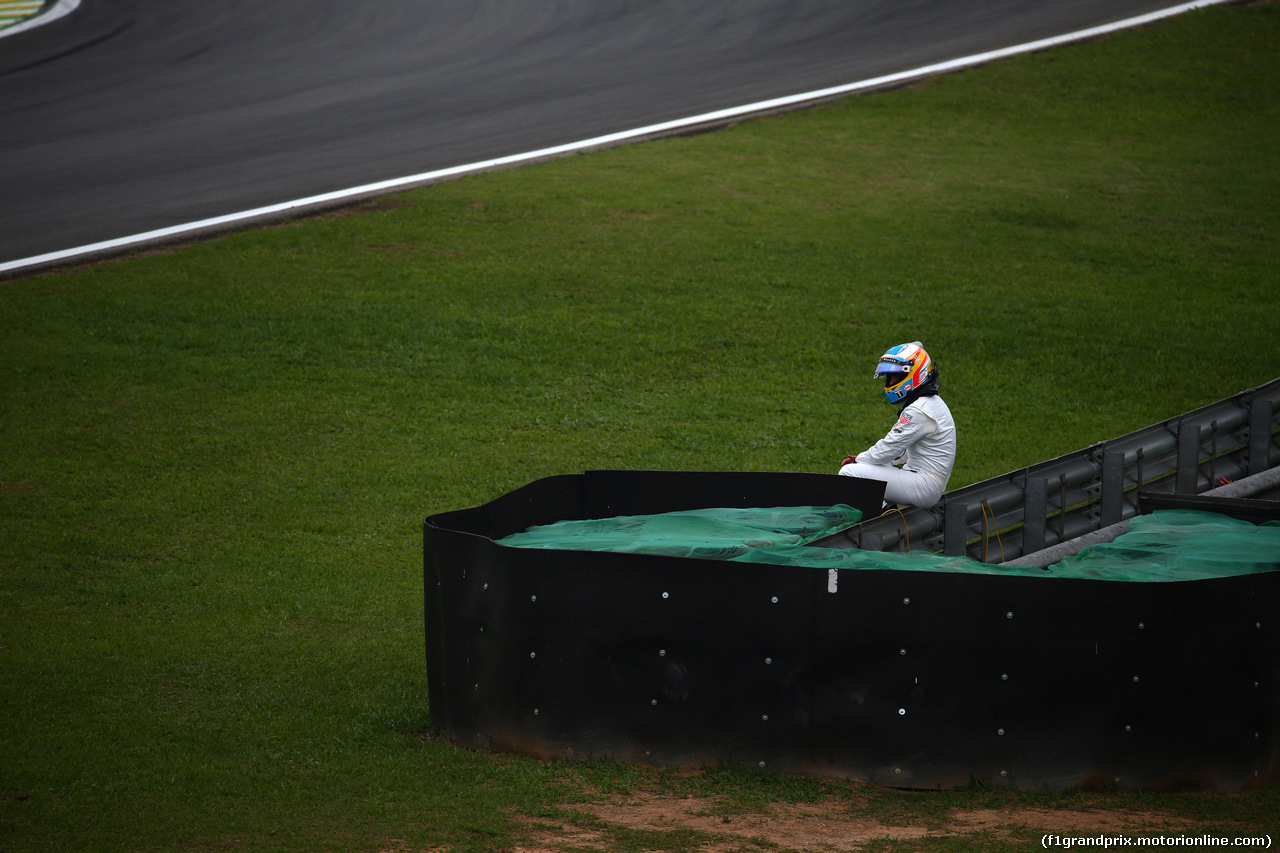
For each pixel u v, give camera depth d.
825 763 20.42
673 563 20.62
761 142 89.38
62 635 28.16
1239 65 108.88
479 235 69.31
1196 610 19.81
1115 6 127.12
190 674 26.11
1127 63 109.50
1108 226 75.00
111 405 46.09
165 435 43.84
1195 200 79.75
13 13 127.50
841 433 46.78
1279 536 23.91
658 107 96.62
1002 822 18.59
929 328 58.56
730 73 106.44
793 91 101.50
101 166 79.31
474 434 45.94
